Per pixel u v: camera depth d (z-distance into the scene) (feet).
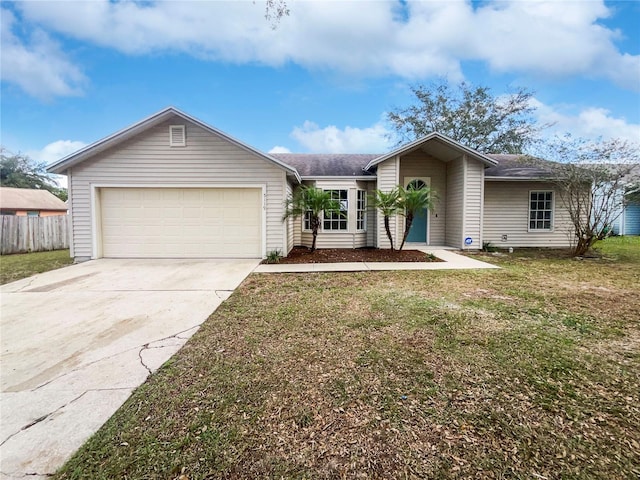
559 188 35.96
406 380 8.39
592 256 30.76
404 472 5.46
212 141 29.04
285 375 8.72
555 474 5.36
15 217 37.45
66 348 10.65
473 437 6.28
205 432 6.47
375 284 19.39
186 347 10.64
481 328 11.91
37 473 5.49
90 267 25.49
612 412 7.01
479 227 34.81
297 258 29.53
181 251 29.81
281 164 28.55
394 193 31.48
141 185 29.07
